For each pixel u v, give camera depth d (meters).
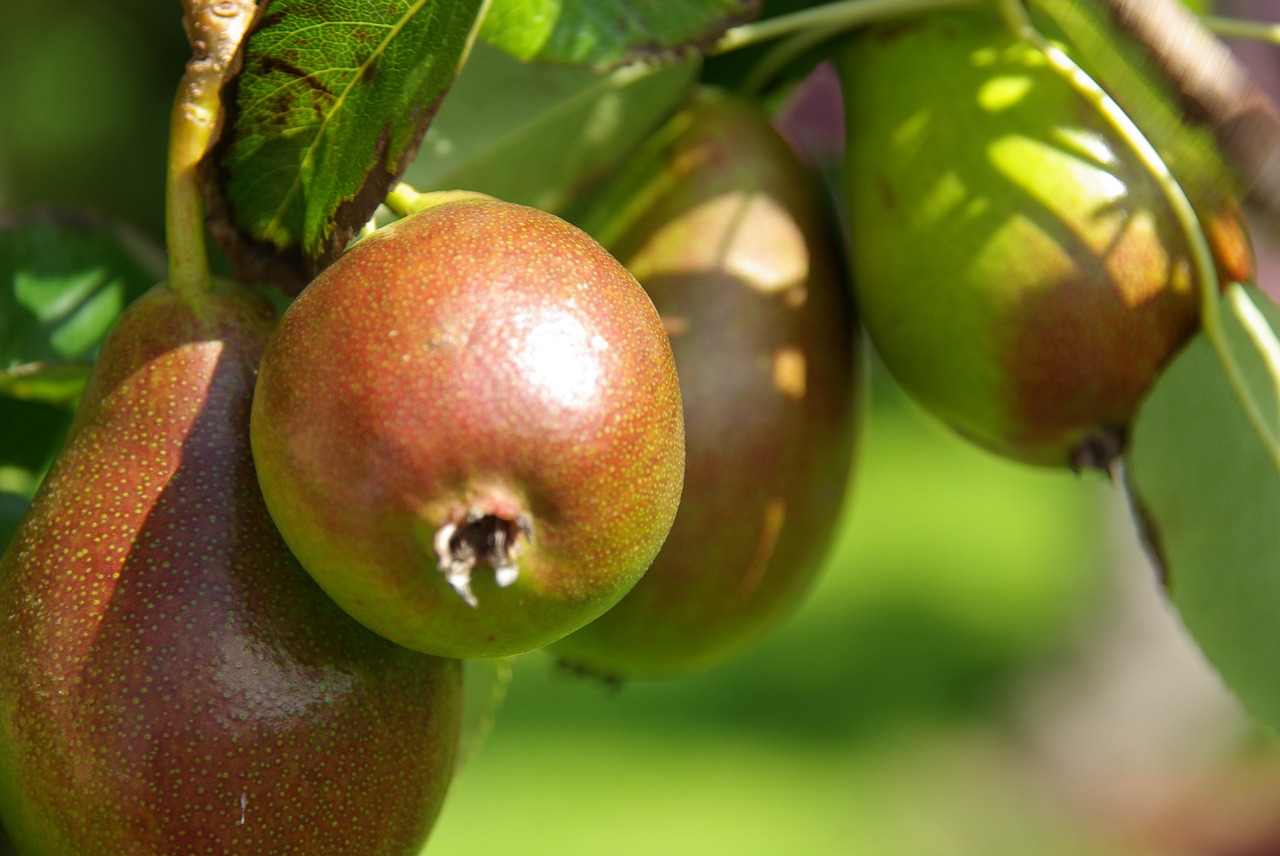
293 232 0.52
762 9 0.65
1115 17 0.54
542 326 0.48
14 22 2.40
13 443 0.61
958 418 0.60
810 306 0.60
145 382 0.51
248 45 0.50
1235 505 0.56
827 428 0.60
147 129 2.42
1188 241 0.57
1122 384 0.57
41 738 0.50
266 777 0.50
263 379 0.49
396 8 0.50
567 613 0.49
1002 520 3.41
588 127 0.61
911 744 2.47
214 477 0.51
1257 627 0.56
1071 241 0.57
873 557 3.20
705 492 0.59
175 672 0.50
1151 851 2.12
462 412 0.48
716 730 2.48
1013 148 0.58
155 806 0.50
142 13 2.37
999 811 2.24
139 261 0.61
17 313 0.60
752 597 0.60
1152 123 0.55
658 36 0.55
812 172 0.62
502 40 0.55
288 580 0.51
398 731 0.51
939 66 0.59
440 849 2.00
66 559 0.50
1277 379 0.56
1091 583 2.28
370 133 0.51
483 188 0.60
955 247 0.58
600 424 0.48
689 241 0.60
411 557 0.48
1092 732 2.19
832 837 2.12
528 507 0.48
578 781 2.23
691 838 2.07
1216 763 2.16
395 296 0.48
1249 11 1.05
